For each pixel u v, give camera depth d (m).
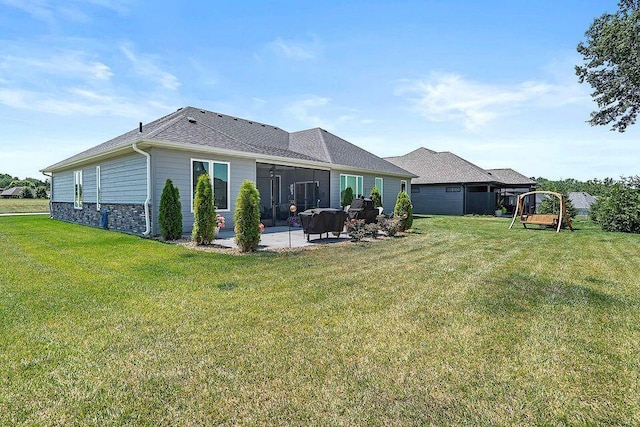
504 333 3.28
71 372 2.52
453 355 2.83
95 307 3.87
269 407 2.16
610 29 16.38
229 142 11.34
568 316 3.74
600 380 2.48
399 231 11.71
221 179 10.74
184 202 9.87
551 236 11.11
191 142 9.81
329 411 2.12
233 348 2.92
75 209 14.81
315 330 3.31
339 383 2.42
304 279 5.19
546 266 6.34
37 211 26.80
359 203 12.02
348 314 3.74
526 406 2.18
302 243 9.05
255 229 7.50
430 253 7.65
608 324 3.53
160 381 2.42
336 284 4.93
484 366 2.66
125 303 4.02
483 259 6.98
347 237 10.45
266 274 5.48
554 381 2.46
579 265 6.46
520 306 4.06
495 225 15.18
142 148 9.40
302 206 17.05
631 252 8.00
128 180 10.43
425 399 2.25
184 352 2.84
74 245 8.05
